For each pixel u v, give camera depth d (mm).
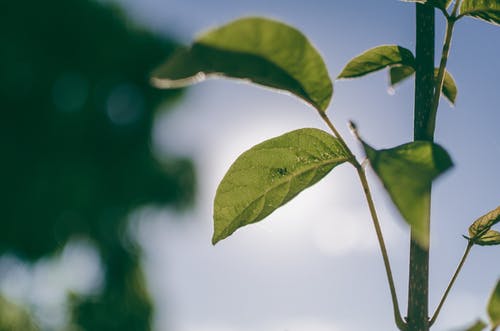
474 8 1259
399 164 819
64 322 17406
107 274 19422
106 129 20141
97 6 20531
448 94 1708
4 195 18078
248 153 1277
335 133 1128
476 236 1361
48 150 19016
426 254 1258
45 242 18094
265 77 1004
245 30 932
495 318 1304
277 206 1331
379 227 1242
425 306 1254
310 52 984
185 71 926
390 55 1460
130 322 18891
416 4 1399
